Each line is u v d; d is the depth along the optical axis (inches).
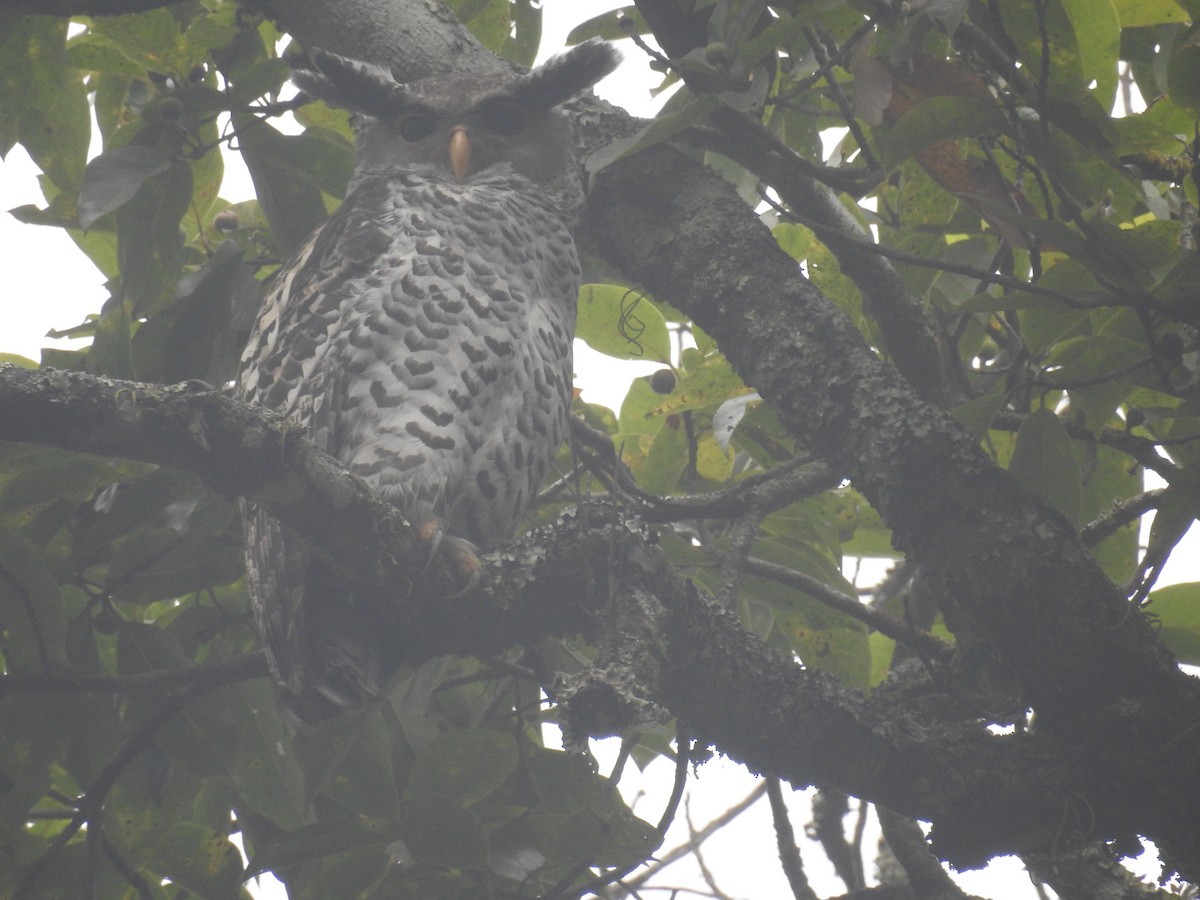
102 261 358.0
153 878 319.3
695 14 270.5
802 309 265.9
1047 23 255.9
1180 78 256.2
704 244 277.3
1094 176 269.4
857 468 253.3
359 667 287.4
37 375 213.6
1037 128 247.6
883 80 243.1
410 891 277.4
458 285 335.3
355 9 335.9
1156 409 280.2
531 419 340.2
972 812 244.4
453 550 265.6
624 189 289.6
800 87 253.1
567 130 389.4
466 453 332.2
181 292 315.6
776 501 315.3
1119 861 309.7
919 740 248.1
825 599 325.7
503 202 352.8
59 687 276.7
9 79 321.4
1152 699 241.0
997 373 290.5
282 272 359.6
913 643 307.3
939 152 270.1
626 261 288.5
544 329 345.4
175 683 288.5
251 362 360.2
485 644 270.7
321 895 283.6
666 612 249.0
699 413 350.9
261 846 325.1
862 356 259.6
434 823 265.6
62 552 299.4
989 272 256.5
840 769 247.6
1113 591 242.5
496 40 383.9
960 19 230.2
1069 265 254.5
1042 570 240.2
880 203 347.6
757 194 319.0
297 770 309.7
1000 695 279.0
